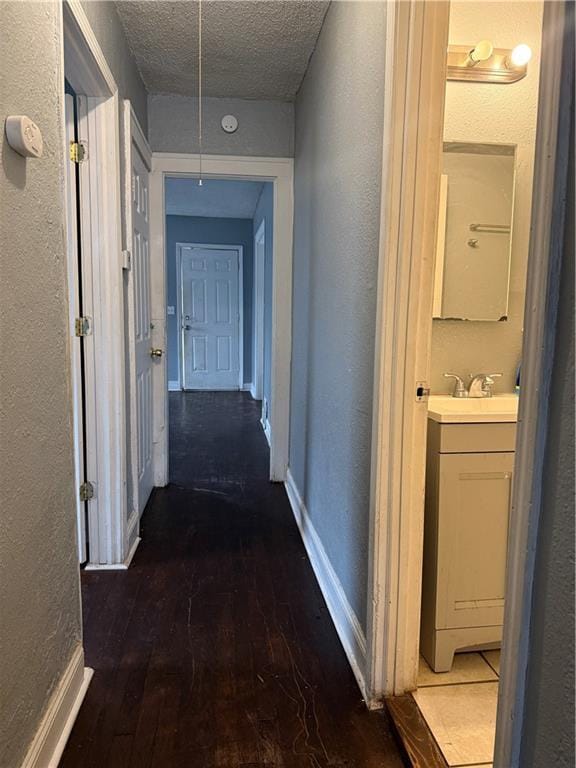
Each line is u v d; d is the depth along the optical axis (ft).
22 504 3.76
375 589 4.94
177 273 23.88
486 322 6.73
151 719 4.84
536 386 2.34
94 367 7.38
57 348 4.54
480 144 6.48
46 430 4.28
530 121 6.52
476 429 5.29
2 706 3.47
